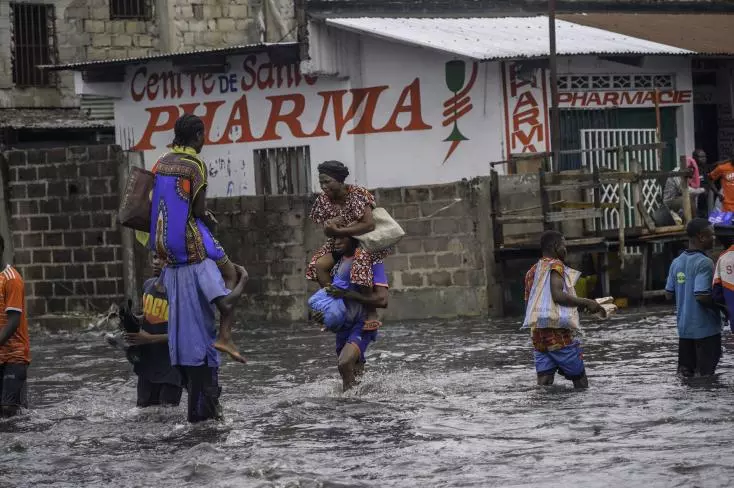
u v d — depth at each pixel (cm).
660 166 3938
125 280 3738
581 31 4431
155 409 1973
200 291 1733
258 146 4484
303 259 3634
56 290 3800
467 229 3519
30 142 6259
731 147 4916
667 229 3662
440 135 4184
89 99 6259
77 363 2825
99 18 6419
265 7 6519
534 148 4169
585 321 3262
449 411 1845
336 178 2064
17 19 6331
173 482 1411
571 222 3634
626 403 1864
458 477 1384
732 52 4378
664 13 5097
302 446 1598
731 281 2083
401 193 3562
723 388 1998
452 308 3534
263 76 4456
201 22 6475
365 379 2206
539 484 1334
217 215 3681
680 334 2167
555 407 1848
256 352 2878
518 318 3444
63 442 1706
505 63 4125
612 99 4350
